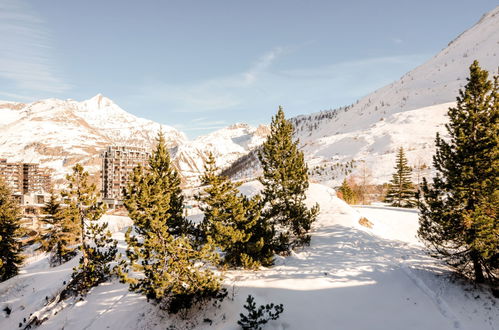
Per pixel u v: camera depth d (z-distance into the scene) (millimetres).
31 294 17812
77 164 16797
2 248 25781
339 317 12016
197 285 12672
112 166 105938
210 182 15164
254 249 15797
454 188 12914
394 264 16688
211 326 11688
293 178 21453
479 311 11656
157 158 16016
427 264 16328
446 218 13289
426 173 99562
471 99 12969
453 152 13266
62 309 14781
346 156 194625
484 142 12336
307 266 16906
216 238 14641
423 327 11148
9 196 29312
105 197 104875
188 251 13273
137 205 13086
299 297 13523
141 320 12781
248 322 10766
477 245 12055
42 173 143000
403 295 13414
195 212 32031
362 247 20062
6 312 16391
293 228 21969
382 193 83688
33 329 13539
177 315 12797
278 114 21672
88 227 17109
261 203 18000
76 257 26375
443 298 12789
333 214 27266
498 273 13430
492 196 11805
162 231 12625
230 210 15578
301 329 11289
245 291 14133
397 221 31453
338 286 14398
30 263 33406
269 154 21859
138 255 12750
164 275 12133
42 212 30859
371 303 12906
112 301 14680
